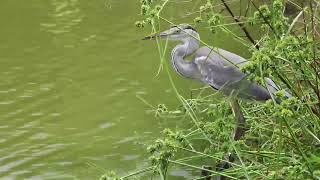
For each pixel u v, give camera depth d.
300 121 9.32
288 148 9.71
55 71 17.55
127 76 17.14
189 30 12.83
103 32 20.78
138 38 20.14
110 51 19.09
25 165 12.30
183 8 22.11
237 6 20.12
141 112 14.81
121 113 14.82
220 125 9.12
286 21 10.41
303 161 8.52
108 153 12.79
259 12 9.05
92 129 14.00
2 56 18.64
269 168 8.89
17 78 17.02
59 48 19.33
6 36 20.38
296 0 16.12
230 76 12.04
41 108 15.11
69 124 14.26
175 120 14.12
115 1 24.14
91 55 18.75
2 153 12.80
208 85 12.95
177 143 9.05
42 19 22.06
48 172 12.01
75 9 23.22
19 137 13.57
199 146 12.21
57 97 15.79
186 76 13.08
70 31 20.89
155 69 17.58
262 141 11.23
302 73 9.45
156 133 13.60
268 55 8.32
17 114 14.77
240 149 9.40
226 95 12.25
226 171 9.09
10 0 24.17
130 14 22.56
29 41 19.92
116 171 11.89
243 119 11.63
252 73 8.36
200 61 12.63
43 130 13.94
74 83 16.70
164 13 21.61
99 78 17.02
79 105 15.31
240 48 17.42
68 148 13.08
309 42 9.02
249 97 11.71
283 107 7.87
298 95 9.09
